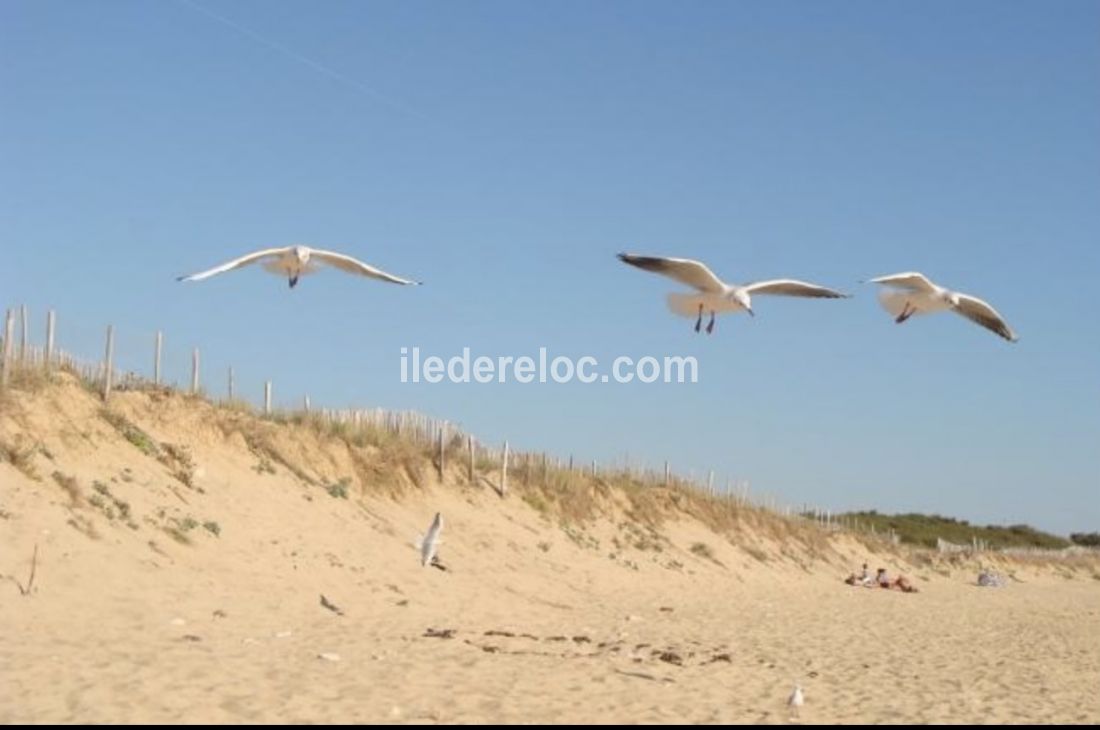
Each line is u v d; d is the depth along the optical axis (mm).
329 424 29906
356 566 23516
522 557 30016
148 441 23328
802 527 51688
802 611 31359
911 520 82812
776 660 19656
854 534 56562
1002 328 16312
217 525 22000
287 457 27078
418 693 13578
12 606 15766
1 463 19422
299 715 11984
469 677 14891
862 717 14391
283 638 16969
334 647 16547
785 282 16031
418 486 30688
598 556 33719
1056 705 16609
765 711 14266
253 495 24422
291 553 22594
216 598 18859
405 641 17828
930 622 31297
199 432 25250
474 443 35000
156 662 14008
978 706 15867
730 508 46875
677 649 20000
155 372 26297
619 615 25391
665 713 13578
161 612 17297
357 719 12023
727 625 25594
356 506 27219
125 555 18922
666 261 15695
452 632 19359
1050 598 49438
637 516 39781
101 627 15859
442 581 24781
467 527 30141
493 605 23984
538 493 35594
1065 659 23641
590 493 38375
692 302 15898
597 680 15438
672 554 38062
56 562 17500
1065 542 87250
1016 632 30078
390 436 31812
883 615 32375
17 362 22375
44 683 12383
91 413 22750
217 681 13227
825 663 19766
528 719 12688
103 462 21719
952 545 71562
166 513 21359
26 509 18562
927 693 16859
